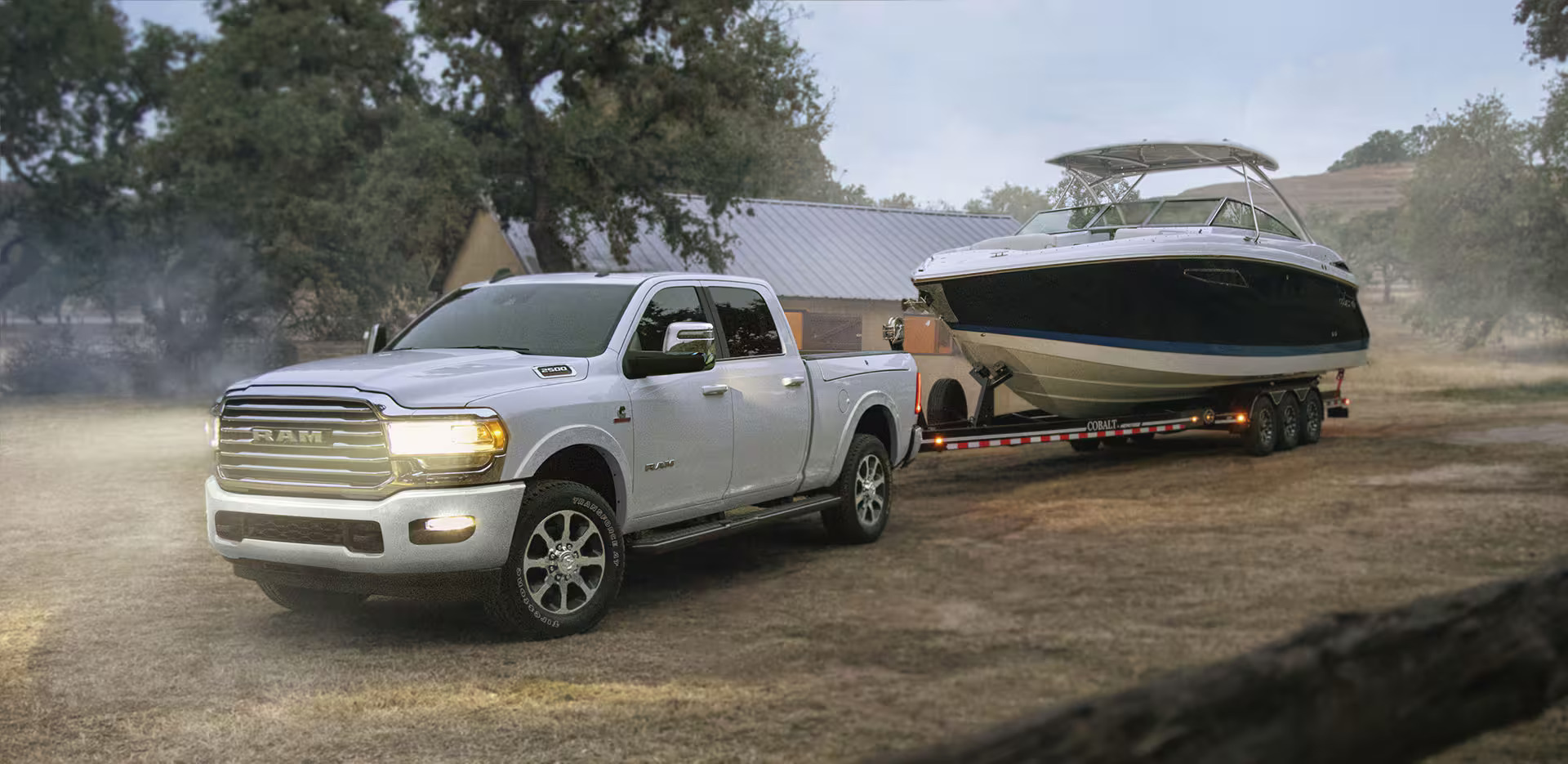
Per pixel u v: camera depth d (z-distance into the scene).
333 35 26.67
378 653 5.23
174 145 28.19
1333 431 15.61
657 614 5.92
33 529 8.91
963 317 11.45
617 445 5.95
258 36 26.50
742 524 6.83
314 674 4.87
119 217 30.17
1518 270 28.52
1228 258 12.41
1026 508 9.41
